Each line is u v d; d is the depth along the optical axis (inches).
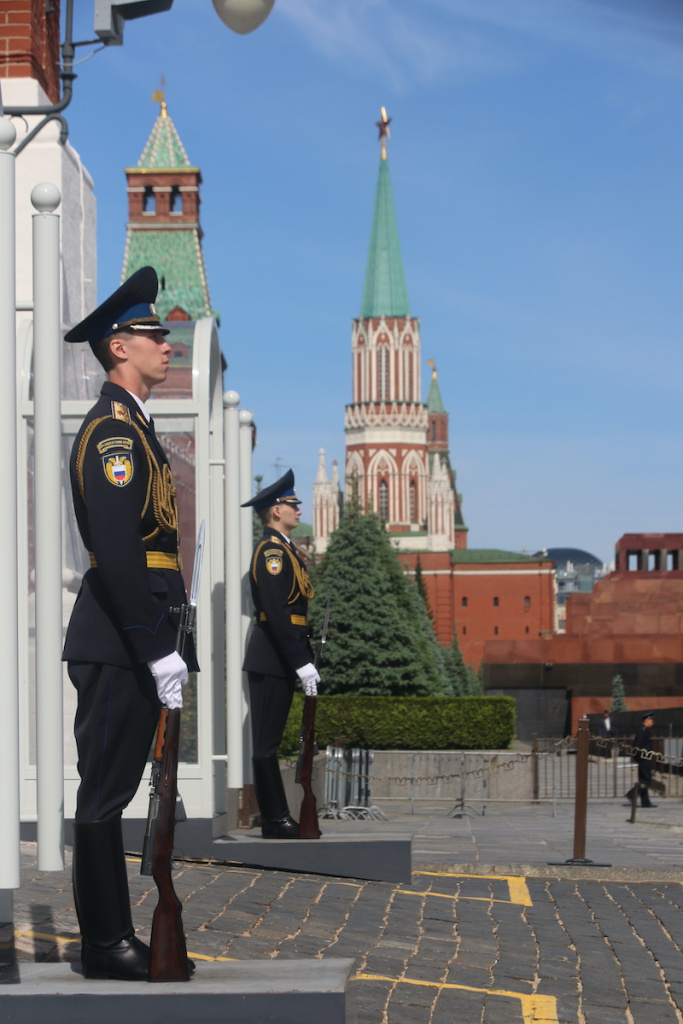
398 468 5374.0
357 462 5408.5
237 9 304.3
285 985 151.0
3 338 167.9
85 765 168.9
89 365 335.3
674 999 211.5
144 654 161.6
